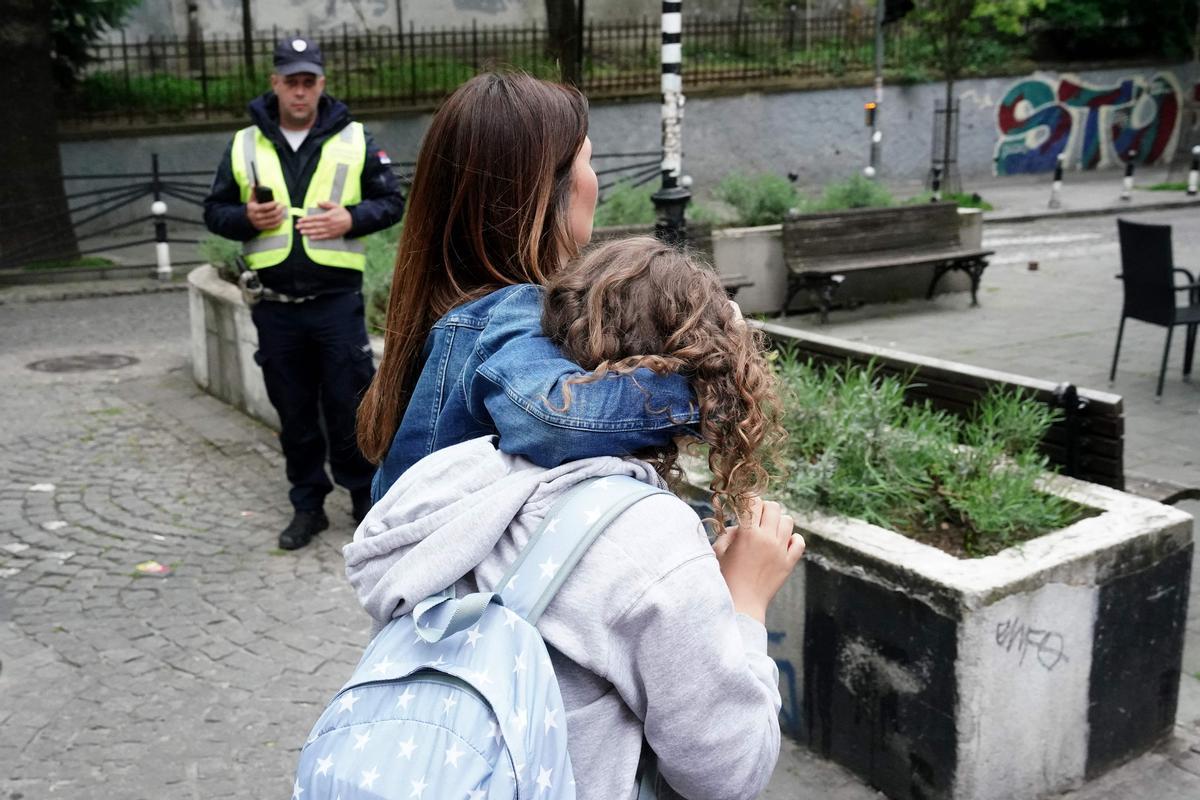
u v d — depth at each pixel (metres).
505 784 1.03
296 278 4.45
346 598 4.23
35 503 5.24
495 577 1.17
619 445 1.20
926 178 22.02
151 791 3.05
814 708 3.14
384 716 1.07
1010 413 3.52
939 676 2.77
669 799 1.28
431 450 1.39
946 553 3.05
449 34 19.28
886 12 18.08
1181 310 7.11
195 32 17.48
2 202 12.06
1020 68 22.64
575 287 1.25
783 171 20.66
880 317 9.98
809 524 3.08
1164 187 20.48
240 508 5.16
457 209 1.40
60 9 14.58
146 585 4.35
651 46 21.09
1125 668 3.05
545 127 1.39
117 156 15.11
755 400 1.21
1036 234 15.85
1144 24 24.17
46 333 9.46
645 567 1.14
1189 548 3.12
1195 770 3.11
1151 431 6.38
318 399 5.03
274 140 4.44
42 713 3.43
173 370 7.90
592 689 1.17
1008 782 2.86
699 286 1.24
